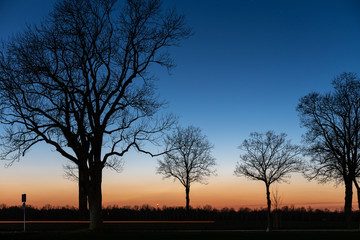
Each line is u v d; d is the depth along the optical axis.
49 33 29.36
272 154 43.31
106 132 30.27
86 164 29.14
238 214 58.66
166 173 50.09
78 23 29.95
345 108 44.03
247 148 43.72
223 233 28.81
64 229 35.00
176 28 32.44
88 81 29.98
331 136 45.03
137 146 31.73
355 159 42.97
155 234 26.58
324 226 45.31
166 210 56.72
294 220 58.44
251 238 24.22
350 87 44.25
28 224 40.59
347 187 43.78
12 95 28.59
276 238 24.42
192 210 56.84
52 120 28.89
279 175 43.03
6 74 28.23
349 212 43.28
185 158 49.94
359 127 43.22
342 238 24.45
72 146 28.94
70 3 29.73
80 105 30.55
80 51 30.16
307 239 23.75
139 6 31.48
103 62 30.47
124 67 31.39
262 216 58.09
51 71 29.48
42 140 29.14
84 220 39.97
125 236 24.62
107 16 31.00
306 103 46.47
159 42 32.28
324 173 44.84
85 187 29.39
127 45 31.39
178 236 25.03
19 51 28.38
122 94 30.95
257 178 42.72
